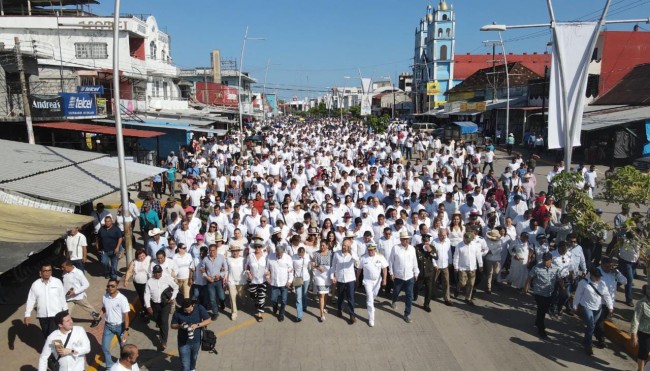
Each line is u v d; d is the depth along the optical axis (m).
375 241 12.32
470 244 11.05
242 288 11.13
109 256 12.00
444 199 15.19
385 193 16.97
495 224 12.29
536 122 42.25
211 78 69.62
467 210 14.13
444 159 23.97
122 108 31.14
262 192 18.31
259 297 10.37
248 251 11.27
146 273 10.20
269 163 22.55
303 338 9.62
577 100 13.21
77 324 9.83
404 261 10.31
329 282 10.47
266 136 44.56
